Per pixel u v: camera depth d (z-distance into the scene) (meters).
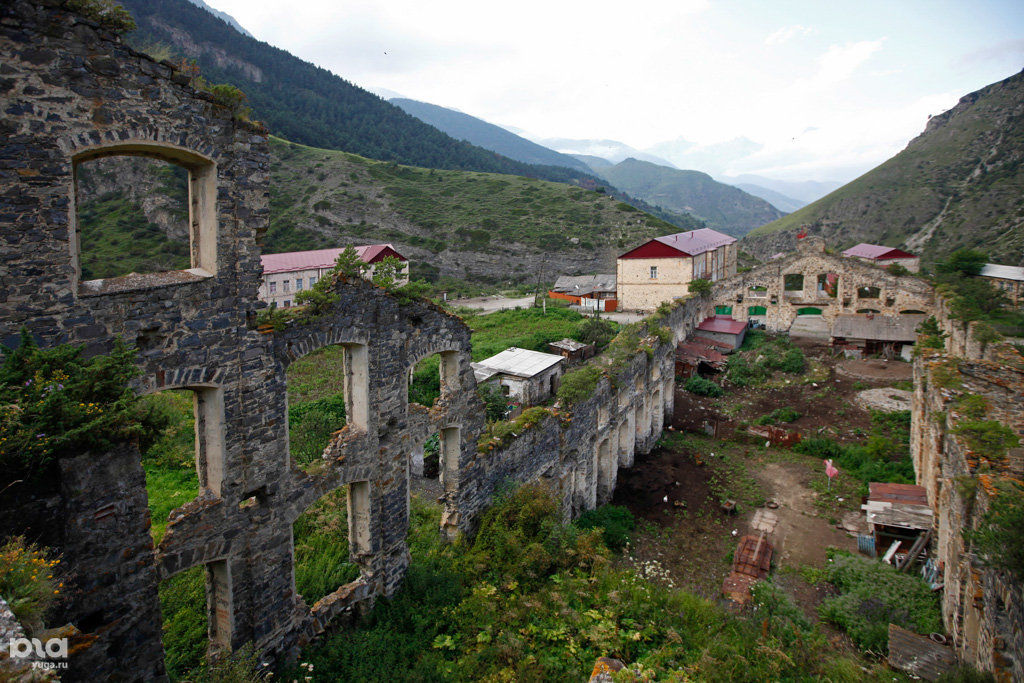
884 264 58.00
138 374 9.50
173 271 10.91
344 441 13.98
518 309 60.88
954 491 16.28
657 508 25.61
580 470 23.48
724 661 13.13
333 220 95.12
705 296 54.69
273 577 12.58
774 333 53.19
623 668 9.94
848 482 27.80
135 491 9.56
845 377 41.16
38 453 8.17
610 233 98.50
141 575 9.77
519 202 112.75
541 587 15.44
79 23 9.05
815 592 19.75
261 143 11.62
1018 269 54.94
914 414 29.16
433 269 86.38
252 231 11.64
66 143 9.07
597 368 25.23
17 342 8.83
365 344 14.11
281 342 12.30
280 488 12.53
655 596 15.88
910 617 17.36
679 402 38.56
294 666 12.67
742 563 20.80
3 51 8.39
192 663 12.16
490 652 12.75
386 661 12.67
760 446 32.19
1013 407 19.73
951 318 37.72
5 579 6.95
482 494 18.14
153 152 10.40
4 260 8.62
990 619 11.95
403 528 15.74
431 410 16.62
